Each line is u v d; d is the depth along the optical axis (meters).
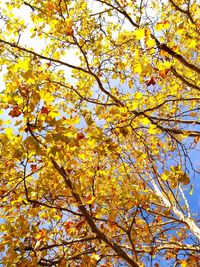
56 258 4.00
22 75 2.74
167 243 5.26
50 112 2.86
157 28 3.71
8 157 3.22
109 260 4.63
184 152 3.89
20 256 3.32
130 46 5.12
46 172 3.82
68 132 2.84
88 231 4.09
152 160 4.84
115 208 3.99
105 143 3.22
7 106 2.79
